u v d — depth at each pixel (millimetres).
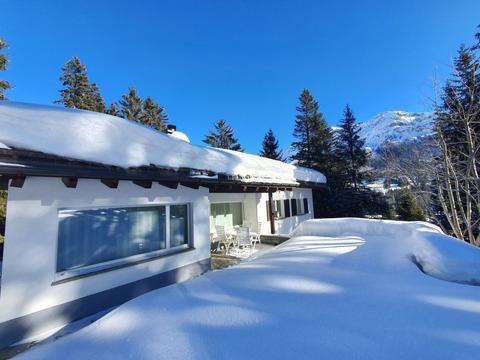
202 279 3264
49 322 3504
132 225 4875
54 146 3457
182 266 5562
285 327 1902
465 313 2072
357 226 6828
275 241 10148
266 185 9094
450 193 9625
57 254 3795
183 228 5938
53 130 3568
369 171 20391
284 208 13383
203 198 6344
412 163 11727
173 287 2945
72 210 4023
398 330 1817
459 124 10719
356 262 3896
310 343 1678
